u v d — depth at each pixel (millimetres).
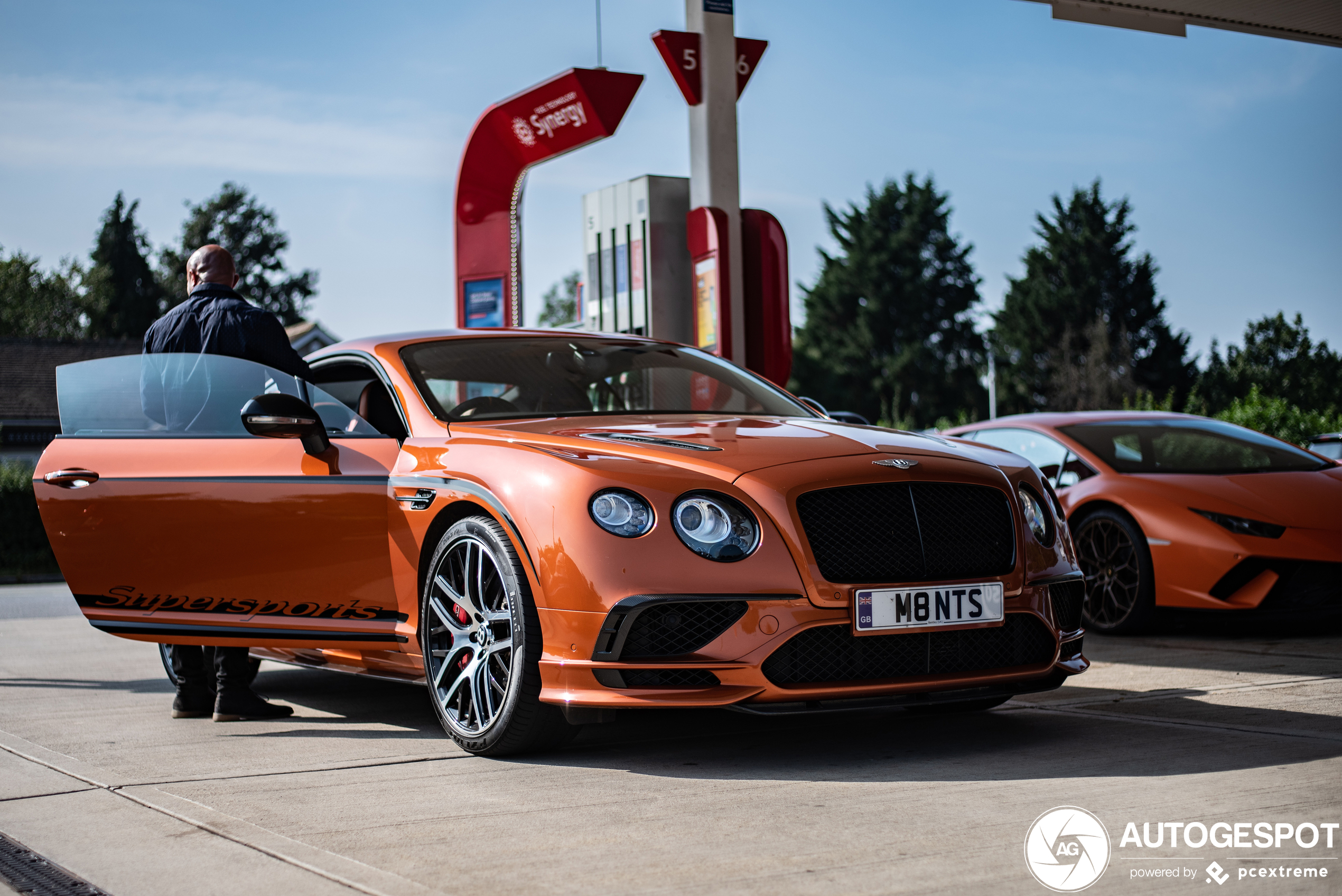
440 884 2074
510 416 3699
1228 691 3861
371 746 3330
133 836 2406
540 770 2971
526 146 7641
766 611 2857
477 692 3164
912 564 2994
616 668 2852
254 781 2885
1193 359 57188
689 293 7008
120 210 66688
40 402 35844
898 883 2018
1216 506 5324
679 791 2717
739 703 2844
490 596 3184
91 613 3797
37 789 2824
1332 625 5711
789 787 2729
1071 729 3330
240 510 3605
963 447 3436
